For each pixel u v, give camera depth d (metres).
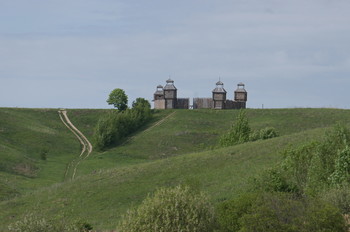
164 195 110.94
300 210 98.88
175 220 105.56
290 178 152.12
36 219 119.44
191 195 112.44
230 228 108.62
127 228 109.69
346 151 139.38
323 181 141.75
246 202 109.75
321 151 149.00
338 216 96.88
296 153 157.62
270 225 96.12
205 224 107.38
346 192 121.50
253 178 150.75
